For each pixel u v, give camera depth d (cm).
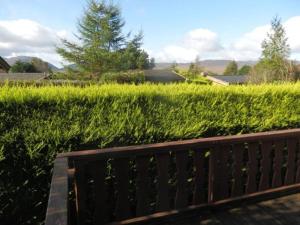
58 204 192
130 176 370
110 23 3634
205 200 400
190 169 404
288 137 425
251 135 391
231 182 410
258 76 2469
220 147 374
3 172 321
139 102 394
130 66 3575
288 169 434
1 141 318
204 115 423
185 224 355
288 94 498
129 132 371
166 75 4169
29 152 325
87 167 331
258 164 445
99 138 355
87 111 363
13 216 329
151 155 345
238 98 456
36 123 336
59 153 310
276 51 2492
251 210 390
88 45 3572
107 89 404
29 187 332
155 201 384
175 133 394
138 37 3725
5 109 327
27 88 375
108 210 356
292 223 359
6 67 2831
